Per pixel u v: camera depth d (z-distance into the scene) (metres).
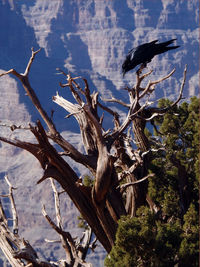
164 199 32.66
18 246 22.05
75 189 23.83
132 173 27.03
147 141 30.39
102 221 24.11
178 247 21.67
